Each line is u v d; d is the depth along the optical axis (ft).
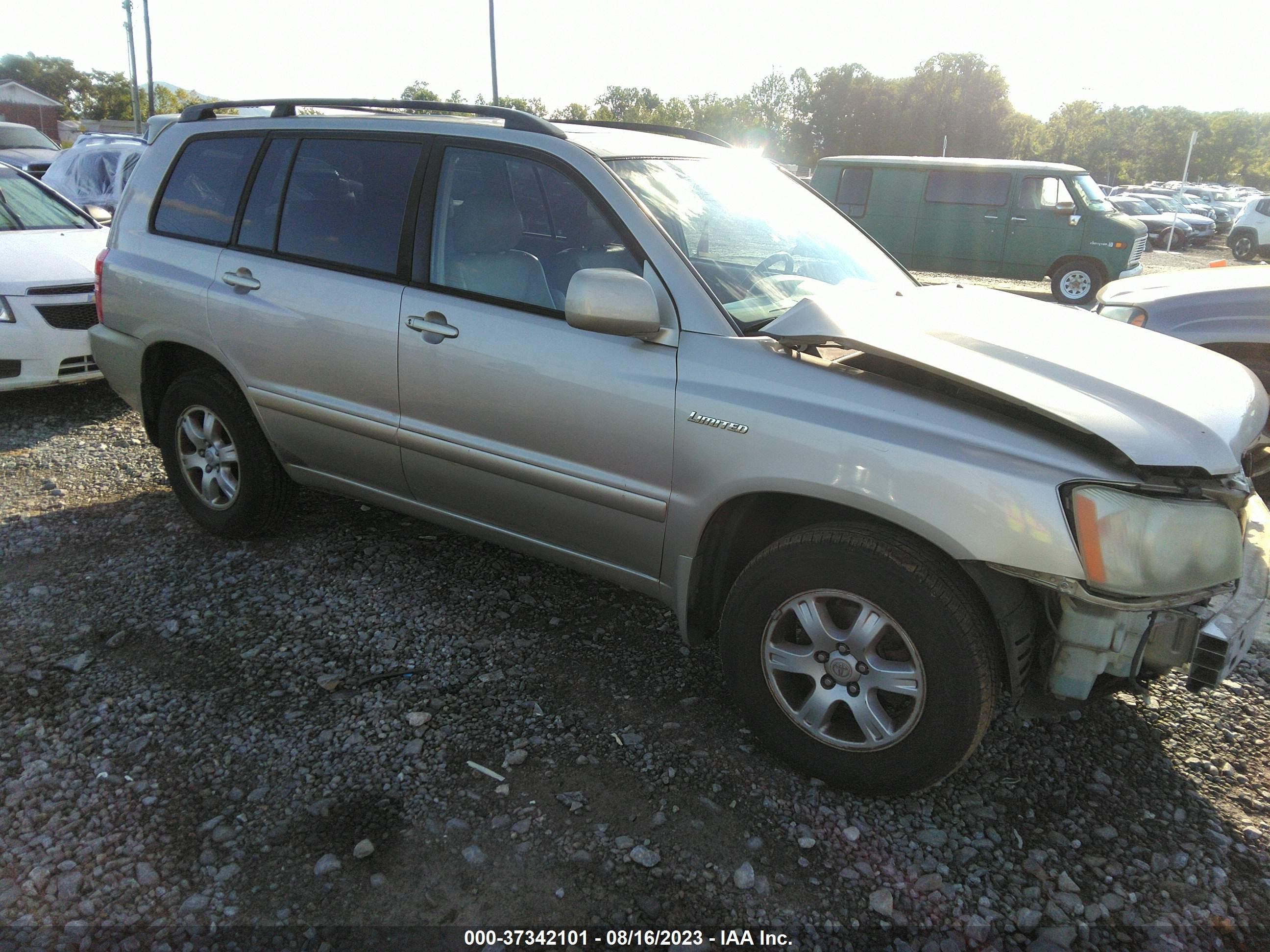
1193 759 9.29
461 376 10.26
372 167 11.30
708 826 8.20
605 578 10.28
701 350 8.86
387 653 10.79
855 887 7.59
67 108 280.31
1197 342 16.71
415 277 10.77
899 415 7.90
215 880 7.48
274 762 8.88
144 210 13.53
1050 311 10.19
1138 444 7.22
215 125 13.08
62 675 10.19
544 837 8.02
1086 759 9.27
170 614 11.55
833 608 8.46
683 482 8.92
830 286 10.61
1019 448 7.50
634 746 9.25
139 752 8.97
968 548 7.48
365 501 12.32
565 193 9.89
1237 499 7.57
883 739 8.24
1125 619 7.45
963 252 49.08
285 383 11.93
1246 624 7.53
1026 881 7.70
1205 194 138.00
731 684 9.07
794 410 8.23
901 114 229.25
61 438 18.37
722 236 10.21
